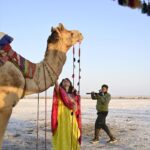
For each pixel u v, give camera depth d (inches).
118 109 1456.7
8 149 481.4
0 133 215.3
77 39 253.1
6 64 219.6
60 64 246.2
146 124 824.9
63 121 333.4
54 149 333.4
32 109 1395.2
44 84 239.6
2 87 217.3
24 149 483.8
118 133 654.5
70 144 334.3
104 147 513.0
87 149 496.1
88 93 555.8
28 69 231.8
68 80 342.0
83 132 660.7
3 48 220.7
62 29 248.8
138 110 1387.8
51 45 246.5
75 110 335.9
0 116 215.8
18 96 225.9
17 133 638.5
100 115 544.7
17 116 1027.3
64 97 331.6
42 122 847.1
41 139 571.5
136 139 587.8
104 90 550.9
